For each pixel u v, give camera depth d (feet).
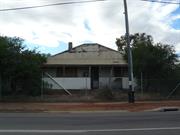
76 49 172.96
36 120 61.67
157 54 134.72
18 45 112.88
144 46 137.39
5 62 107.24
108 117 67.31
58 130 48.70
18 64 108.88
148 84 124.57
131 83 105.81
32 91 113.70
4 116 70.08
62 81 140.05
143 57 133.59
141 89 120.47
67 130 48.73
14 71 108.58
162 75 133.49
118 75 167.32
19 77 109.81
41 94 113.39
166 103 104.37
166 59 134.62
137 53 135.85
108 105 98.68
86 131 47.78
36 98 111.55
